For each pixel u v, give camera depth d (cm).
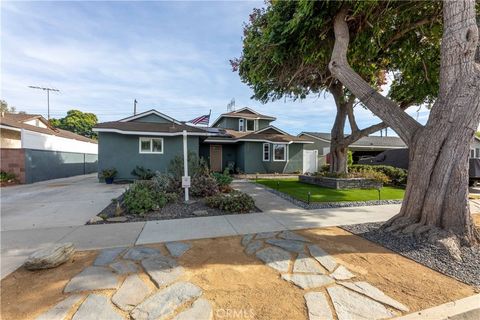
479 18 495
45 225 475
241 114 2084
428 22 649
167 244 374
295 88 936
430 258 329
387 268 301
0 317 203
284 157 1811
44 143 1500
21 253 342
